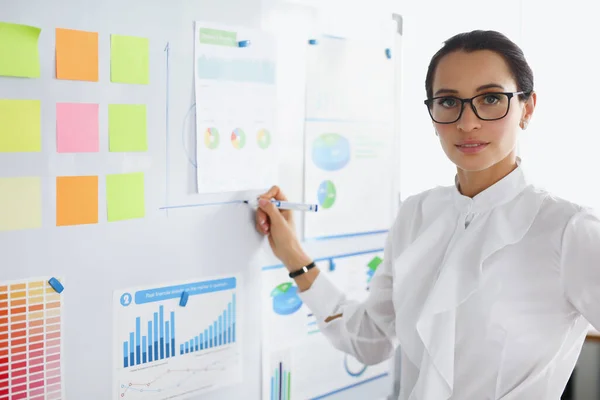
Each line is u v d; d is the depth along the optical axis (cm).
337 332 115
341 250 131
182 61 100
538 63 186
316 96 123
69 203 89
